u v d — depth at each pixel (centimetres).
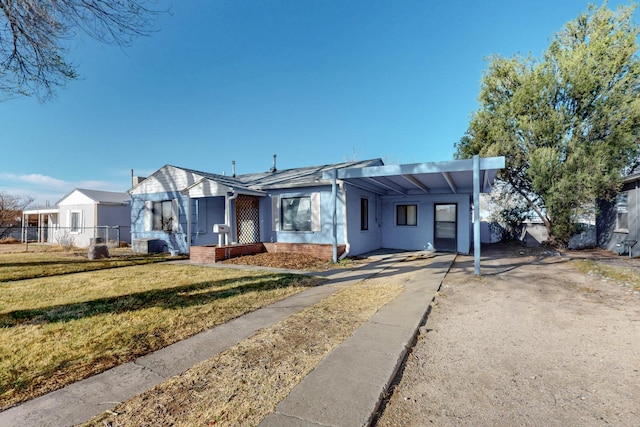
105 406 232
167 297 559
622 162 1123
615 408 235
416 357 325
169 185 1401
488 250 1349
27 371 288
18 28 512
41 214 2334
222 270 855
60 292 606
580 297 551
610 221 1282
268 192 1218
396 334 370
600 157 1108
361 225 1204
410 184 1117
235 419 214
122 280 724
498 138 1319
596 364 305
